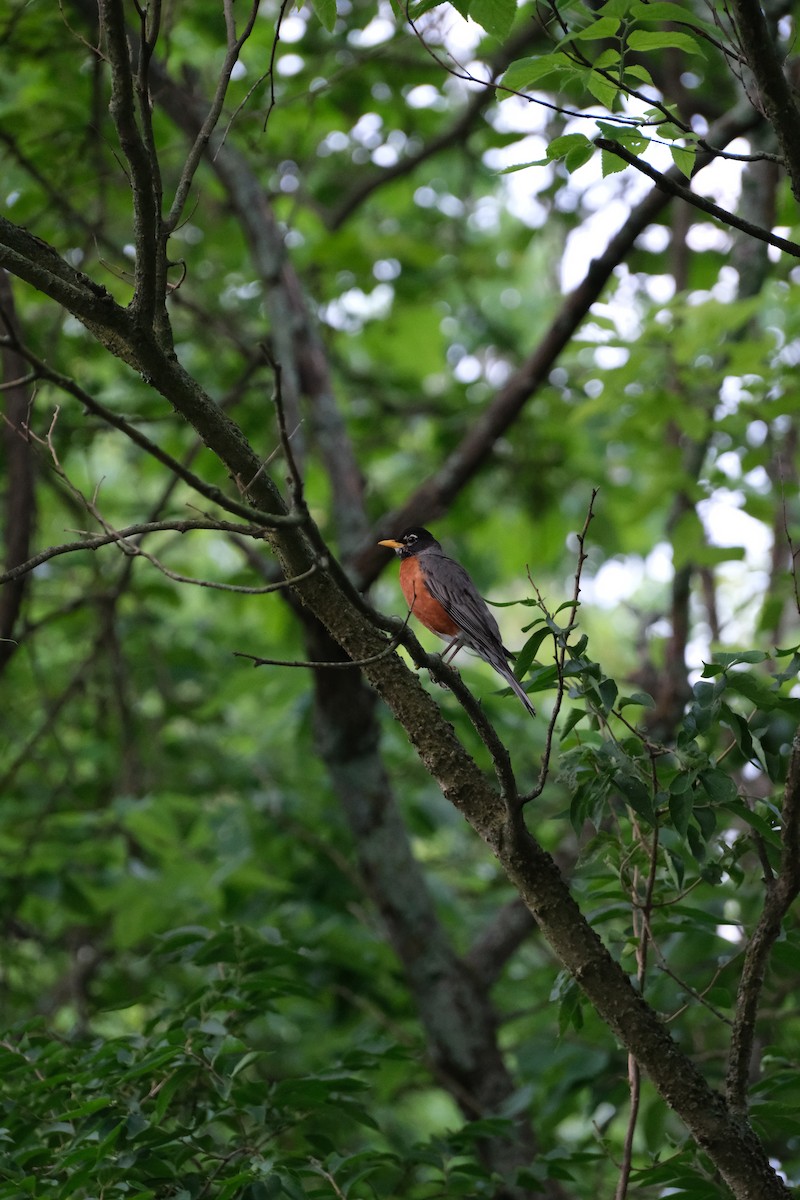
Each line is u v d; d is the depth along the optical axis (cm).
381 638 643
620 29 636
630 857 683
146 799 1253
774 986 1022
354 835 1251
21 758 1357
